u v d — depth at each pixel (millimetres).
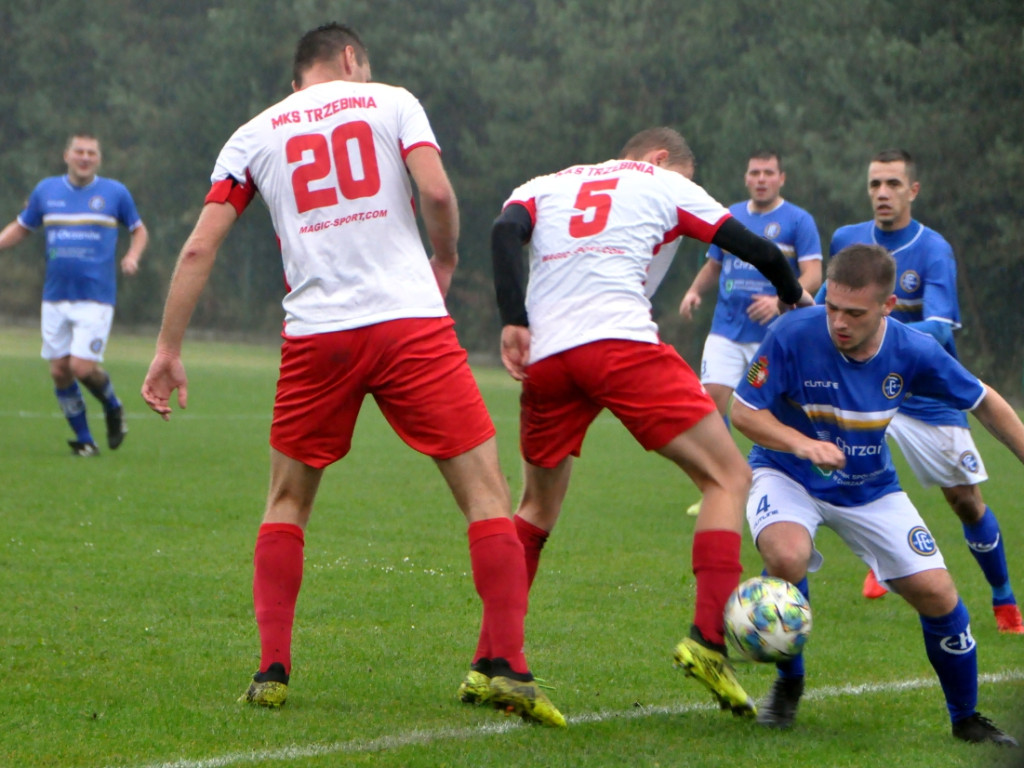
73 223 38625
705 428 14688
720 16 126562
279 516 15461
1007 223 101375
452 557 25344
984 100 104062
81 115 158500
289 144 15109
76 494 31625
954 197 104375
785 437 14773
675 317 130000
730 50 127625
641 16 132125
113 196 39125
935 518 33375
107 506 29984
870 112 106688
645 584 23359
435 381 14812
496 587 14586
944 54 104250
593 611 21078
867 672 17656
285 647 15086
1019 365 108000
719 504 14578
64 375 39562
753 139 115375
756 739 13984
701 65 129250
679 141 17234
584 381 14930
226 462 39750
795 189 110875
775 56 119562
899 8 108938
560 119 132625
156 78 160250
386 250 14945
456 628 19531
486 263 145750
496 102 137875
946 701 14625
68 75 161625
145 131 155250
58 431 47312
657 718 14898
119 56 160250
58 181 38875
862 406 15141
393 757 12867
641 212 15266
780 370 15266
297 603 20984
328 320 14805
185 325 15133
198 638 18203
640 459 45656
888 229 23156
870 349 15031
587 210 15289
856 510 15367
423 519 30047
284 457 15344
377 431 53344
